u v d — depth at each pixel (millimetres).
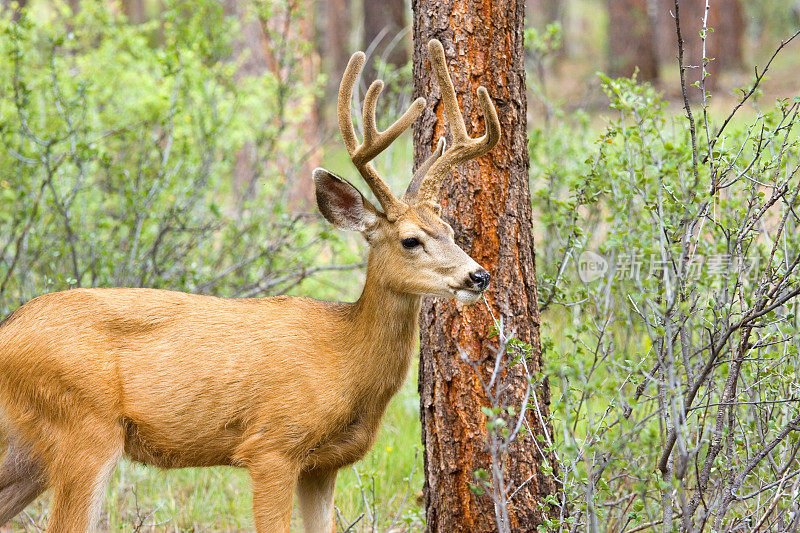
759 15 57281
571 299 11000
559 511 9648
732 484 8328
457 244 9906
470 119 10000
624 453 9305
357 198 9812
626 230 9508
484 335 9828
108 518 11586
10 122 15531
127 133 17672
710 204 9414
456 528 9852
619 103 10414
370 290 9844
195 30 17750
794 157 11727
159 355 9703
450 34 10008
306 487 10492
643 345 12086
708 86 42906
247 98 18312
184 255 15344
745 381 9141
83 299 9750
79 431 9508
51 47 16734
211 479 13000
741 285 9305
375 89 9703
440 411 9930
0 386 9742
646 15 44531
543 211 14484
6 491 9875
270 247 15953
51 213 15438
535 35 20531
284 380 9641
